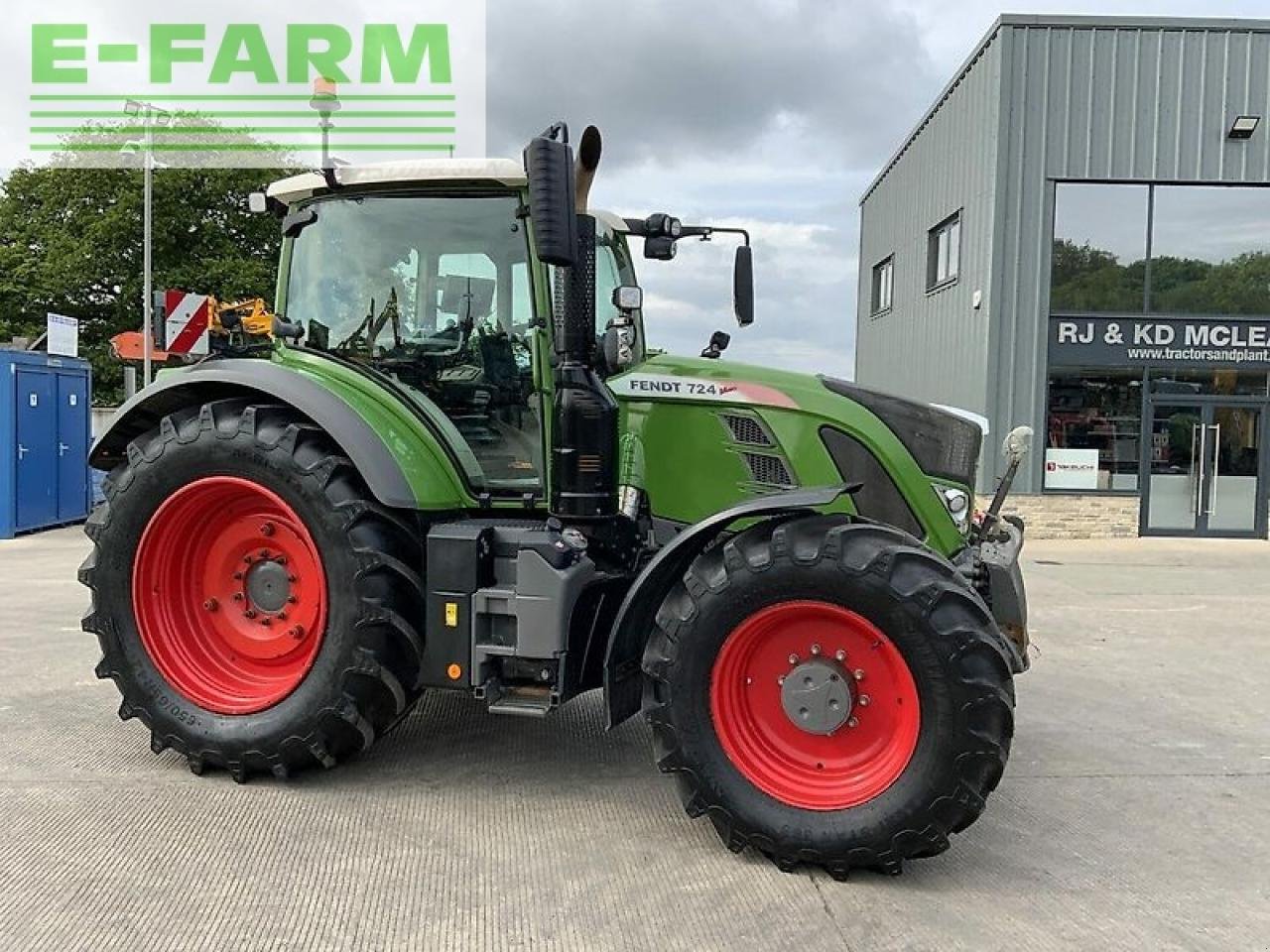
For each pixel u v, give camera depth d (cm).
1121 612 813
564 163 336
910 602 314
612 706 353
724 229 532
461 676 370
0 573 923
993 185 1343
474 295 420
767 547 332
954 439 416
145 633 409
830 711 332
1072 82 1326
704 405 414
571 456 374
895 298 1873
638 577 355
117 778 402
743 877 326
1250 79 1326
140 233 3072
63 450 1316
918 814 314
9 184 3312
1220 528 1376
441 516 398
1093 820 382
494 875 324
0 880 314
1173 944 289
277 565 409
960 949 284
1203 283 1363
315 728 384
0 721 473
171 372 459
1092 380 1370
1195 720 513
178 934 284
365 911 299
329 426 381
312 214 436
